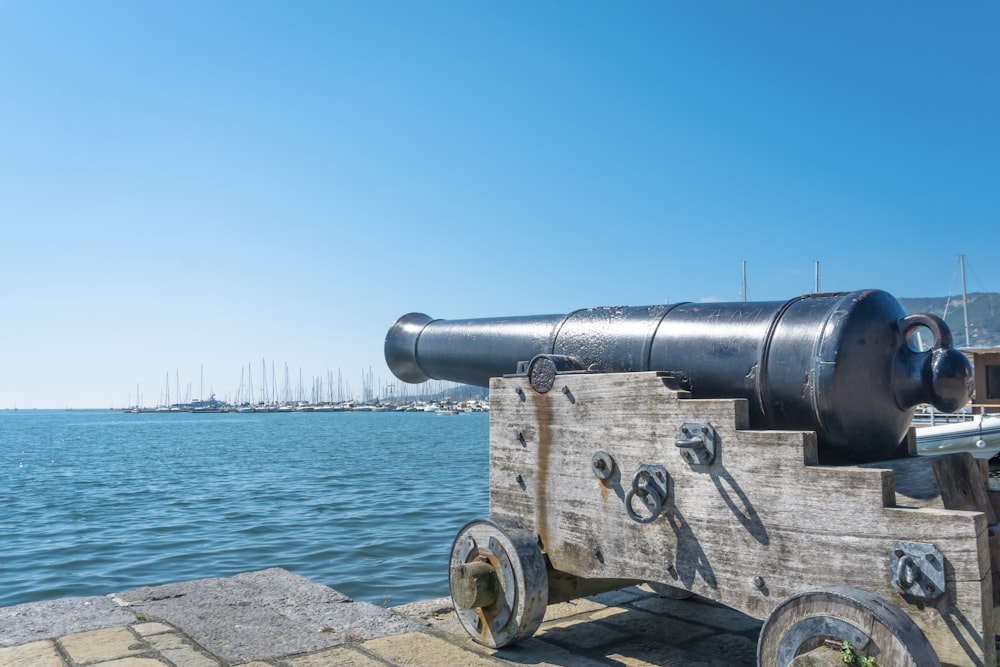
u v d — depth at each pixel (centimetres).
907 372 349
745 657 414
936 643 274
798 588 313
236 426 10856
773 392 362
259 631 470
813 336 350
